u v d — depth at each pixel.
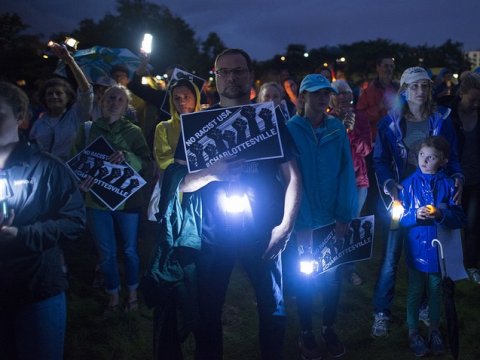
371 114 6.15
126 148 4.04
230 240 2.62
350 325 3.87
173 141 3.85
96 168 3.88
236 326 3.90
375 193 5.47
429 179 3.33
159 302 2.71
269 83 4.58
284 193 2.73
